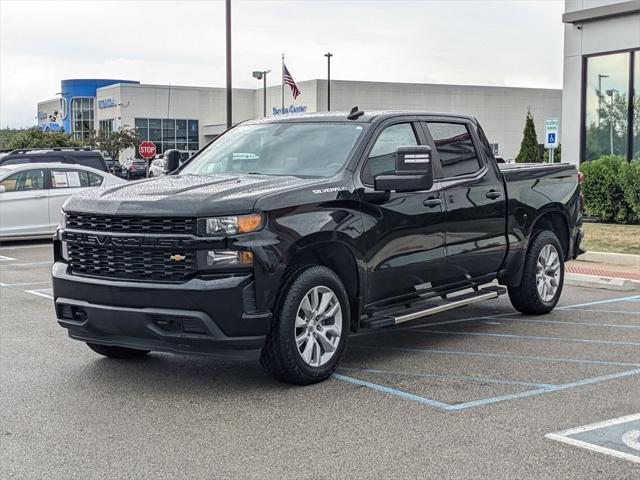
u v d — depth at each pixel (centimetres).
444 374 678
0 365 724
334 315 657
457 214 775
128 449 507
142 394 629
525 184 874
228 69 2655
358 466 473
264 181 659
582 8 2134
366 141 708
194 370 703
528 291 899
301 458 488
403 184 664
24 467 479
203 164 767
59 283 659
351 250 670
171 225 607
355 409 583
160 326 612
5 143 7106
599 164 1817
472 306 1002
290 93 7606
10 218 1766
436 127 787
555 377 664
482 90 7869
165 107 8338
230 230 598
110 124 8556
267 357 628
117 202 634
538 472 460
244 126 810
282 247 612
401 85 7519
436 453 492
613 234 1620
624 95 2077
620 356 736
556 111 8244
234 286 593
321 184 655
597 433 525
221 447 509
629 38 2044
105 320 629
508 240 848
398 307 734
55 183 1822
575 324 884
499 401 598
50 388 648
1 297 1110
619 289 1126
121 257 627
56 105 10669
